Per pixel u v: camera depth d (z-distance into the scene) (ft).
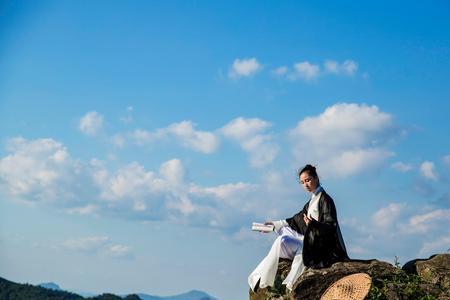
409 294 36.52
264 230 43.73
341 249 40.37
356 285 35.78
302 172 42.55
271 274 41.34
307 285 37.35
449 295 36.99
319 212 41.57
